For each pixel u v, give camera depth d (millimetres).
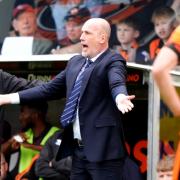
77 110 12344
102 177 12188
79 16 25828
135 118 15828
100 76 12188
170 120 14133
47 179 15070
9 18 27344
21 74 15758
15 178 16406
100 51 12484
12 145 16609
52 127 16469
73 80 12570
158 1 24750
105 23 12508
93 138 12188
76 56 13023
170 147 14102
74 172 12594
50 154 15180
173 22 24531
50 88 13180
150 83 14078
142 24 24875
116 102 11383
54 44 26172
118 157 12219
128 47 24953
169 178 13945
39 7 26375
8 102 13133
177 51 8031
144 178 15562
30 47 15492
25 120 16391
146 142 15703
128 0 24969
